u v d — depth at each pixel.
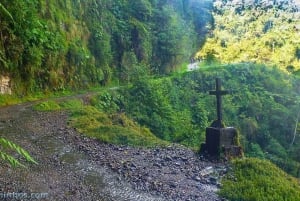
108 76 49.31
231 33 132.38
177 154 13.62
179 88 55.03
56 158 12.05
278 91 69.12
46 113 21.80
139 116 34.38
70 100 28.75
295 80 76.31
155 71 67.44
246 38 128.00
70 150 13.33
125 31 59.91
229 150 13.09
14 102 25.80
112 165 11.61
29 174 9.96
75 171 10.78
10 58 26.12
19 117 19.61
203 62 94.19
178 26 80.81
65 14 41.56
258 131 53.47
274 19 134.00
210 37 121.44
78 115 21.27
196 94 54.59
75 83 39.12
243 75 70.44
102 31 51.66
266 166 11.89
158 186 9.91
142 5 67.19
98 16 52.69
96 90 40.75
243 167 11.71
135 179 10.36
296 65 101.56
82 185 9.55
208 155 13.31
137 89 38.91
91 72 44.00
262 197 9.30
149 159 12.78
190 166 12.12
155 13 72.50
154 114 35.12
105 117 21.88
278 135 54.28
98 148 14.00
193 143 34.28
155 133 33.56
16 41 26.73
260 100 60.41
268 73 74.62
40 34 30.12
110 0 59.41
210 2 114.19
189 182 10.45
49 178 9.84
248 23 135.88
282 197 9.50
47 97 30.95
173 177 10.83
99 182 9.93
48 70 33.03
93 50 48.84
